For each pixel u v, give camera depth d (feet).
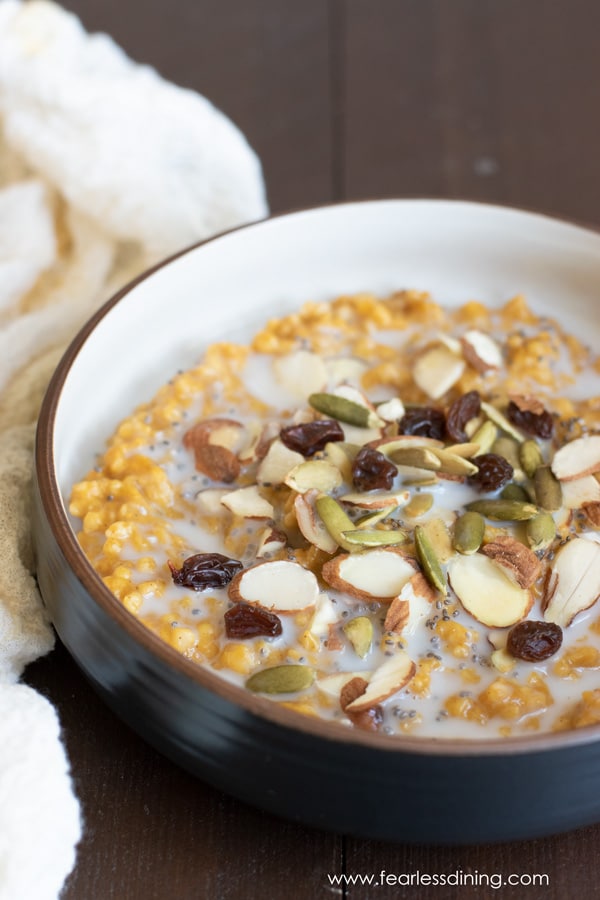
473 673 1.36
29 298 1.77
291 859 1.36
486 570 1.41
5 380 1.66
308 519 1.44
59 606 1.38
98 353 1.55
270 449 1.51
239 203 1.86
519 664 1.36
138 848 1.37
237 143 1.88
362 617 1.38
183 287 1.62
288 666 1.34
